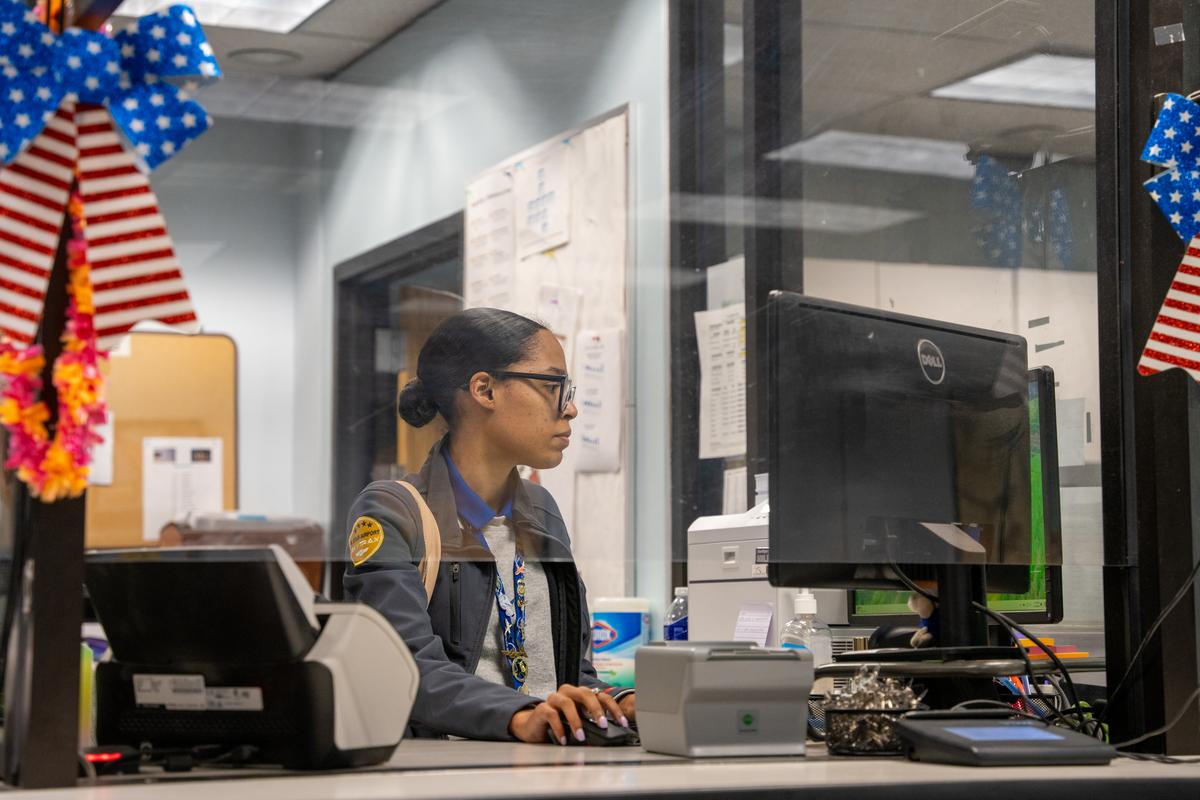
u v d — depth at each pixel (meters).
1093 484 1.68
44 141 1.10
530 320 1.71
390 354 1.53
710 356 1.88
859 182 1.96
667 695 1.33
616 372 1.85
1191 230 1.61
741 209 1.93
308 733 1.15
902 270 1.93
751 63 1.92
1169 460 1.60
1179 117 1.62
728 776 1.14
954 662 1.52
